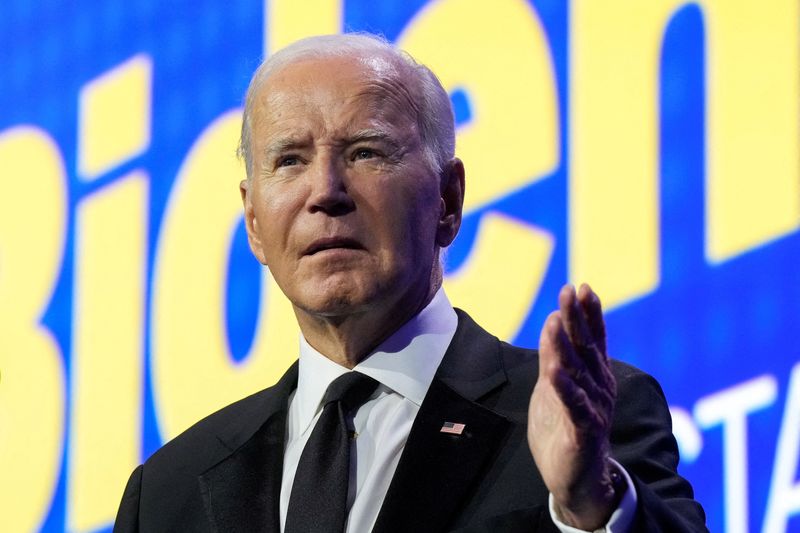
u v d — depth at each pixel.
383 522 5.24
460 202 6.21
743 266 8.82
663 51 9.31
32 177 12.03
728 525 8.57
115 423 11.09
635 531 4.60
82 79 11.90
